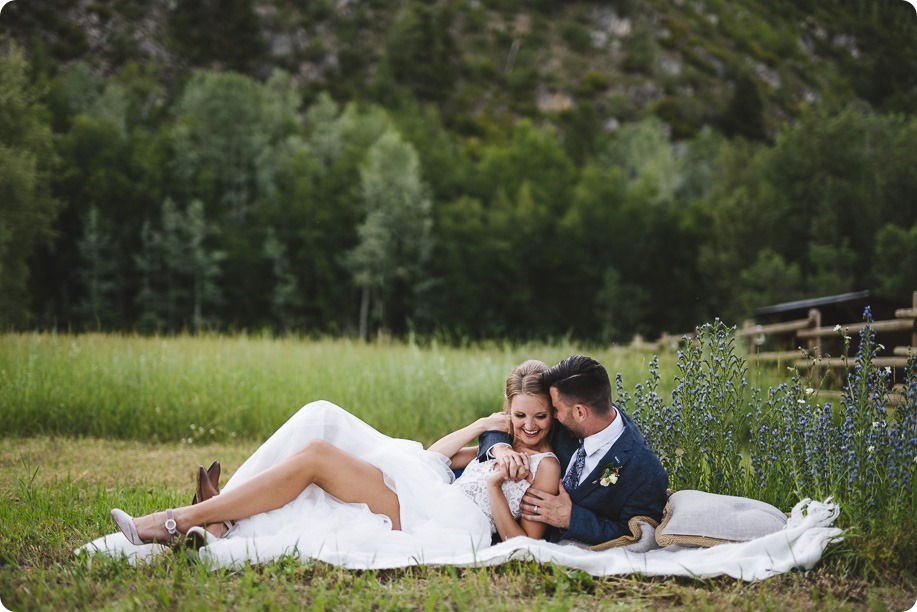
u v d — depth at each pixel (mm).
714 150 77500
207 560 3711
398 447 4305
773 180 50688
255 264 60500
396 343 15227
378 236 59375
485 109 108188
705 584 3664
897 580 3750
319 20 113250
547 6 121188
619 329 59094
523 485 4074
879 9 70250
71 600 3406
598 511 4070
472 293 59750
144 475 6770
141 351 11484
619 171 65312
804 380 4934
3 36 66938
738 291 47969
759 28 111625
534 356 13508
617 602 3426
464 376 10727
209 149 65062
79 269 56531
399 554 3863
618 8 120625
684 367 4926
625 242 60938
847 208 46188
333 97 103500
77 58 87562
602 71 113000
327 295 61062
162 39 96250
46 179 35812
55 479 6105
